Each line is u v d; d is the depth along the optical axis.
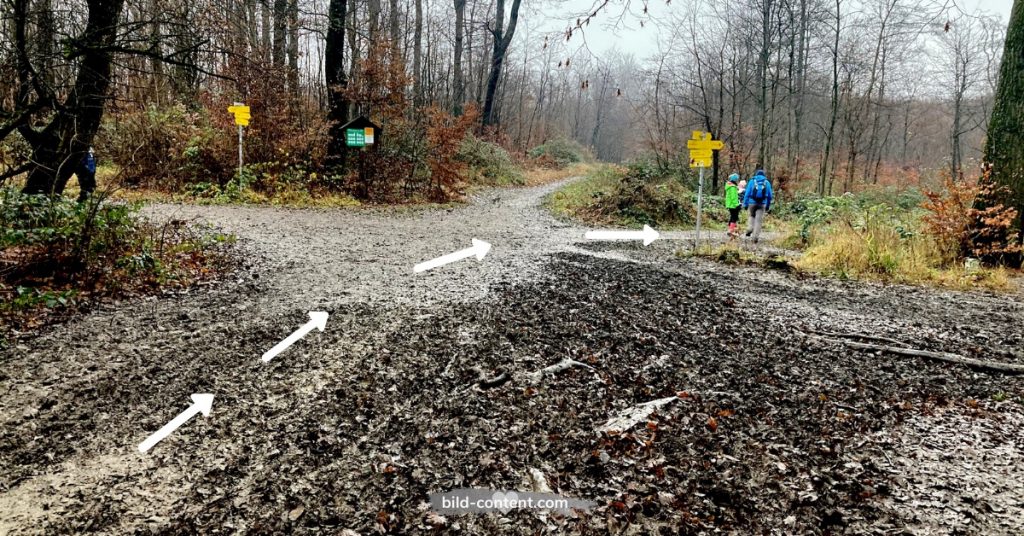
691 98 26.78
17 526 2.39
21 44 4.77
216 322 4.88
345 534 2.39
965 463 2.96
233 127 14.11
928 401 3.72
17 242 5.13
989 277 7.76
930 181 24.86
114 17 6.26
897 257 8.45
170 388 3.66
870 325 5.46
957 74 28.00
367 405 3.53
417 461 2.95
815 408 3.58
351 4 16.98
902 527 2.44
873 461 2.96
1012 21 8.36
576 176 35.44
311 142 14.93
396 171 16.23
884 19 20.70
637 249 10.58
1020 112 8.32
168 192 13.16
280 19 9.10
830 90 28.03
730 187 13.18
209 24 6.63
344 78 15.56
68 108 5.59
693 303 6.04
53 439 3.03
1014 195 8.40
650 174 21.03
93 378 3.72
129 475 2.77
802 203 19.95
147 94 13.02
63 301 4.70
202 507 2.56
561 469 2.88
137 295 5.47
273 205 13.19
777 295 6.73
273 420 3.33
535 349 4.46
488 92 28.34
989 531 2.41
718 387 3.87
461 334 4.76
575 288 6.46
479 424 3.31
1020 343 4.92
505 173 25.91
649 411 3.47
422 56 28.53
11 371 3.72
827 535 2.40
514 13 26.09
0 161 6.09
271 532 2.41
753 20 23.28
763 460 2.96
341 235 9.81
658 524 2.46
